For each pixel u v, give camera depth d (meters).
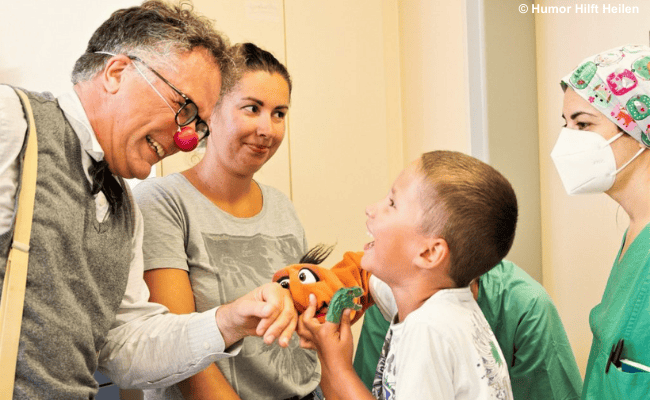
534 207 2.29
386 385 1.05
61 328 0.89
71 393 0.92
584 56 2.09
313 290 1.14
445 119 2.43
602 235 2.05
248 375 1.26
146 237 1.21
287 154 2.33
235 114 1.29
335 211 2.45
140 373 1.11
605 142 1.27
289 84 1.40
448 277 1.07
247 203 1.40
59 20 2.26
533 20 2.28
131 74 0.97
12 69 2.31
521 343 1.53
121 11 1.01
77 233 0.93
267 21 2.27
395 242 1.07
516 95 2.25
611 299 1.25
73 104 0.97
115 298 1.03
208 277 1.25
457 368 0.98
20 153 0.86
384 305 1.29
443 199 1.03
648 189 1.25
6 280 0.83
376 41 2.52
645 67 1.24
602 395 1.19
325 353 1.08
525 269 2.28
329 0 2.40
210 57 1.04
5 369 0.82
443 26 2.40
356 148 2.49
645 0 1.87
